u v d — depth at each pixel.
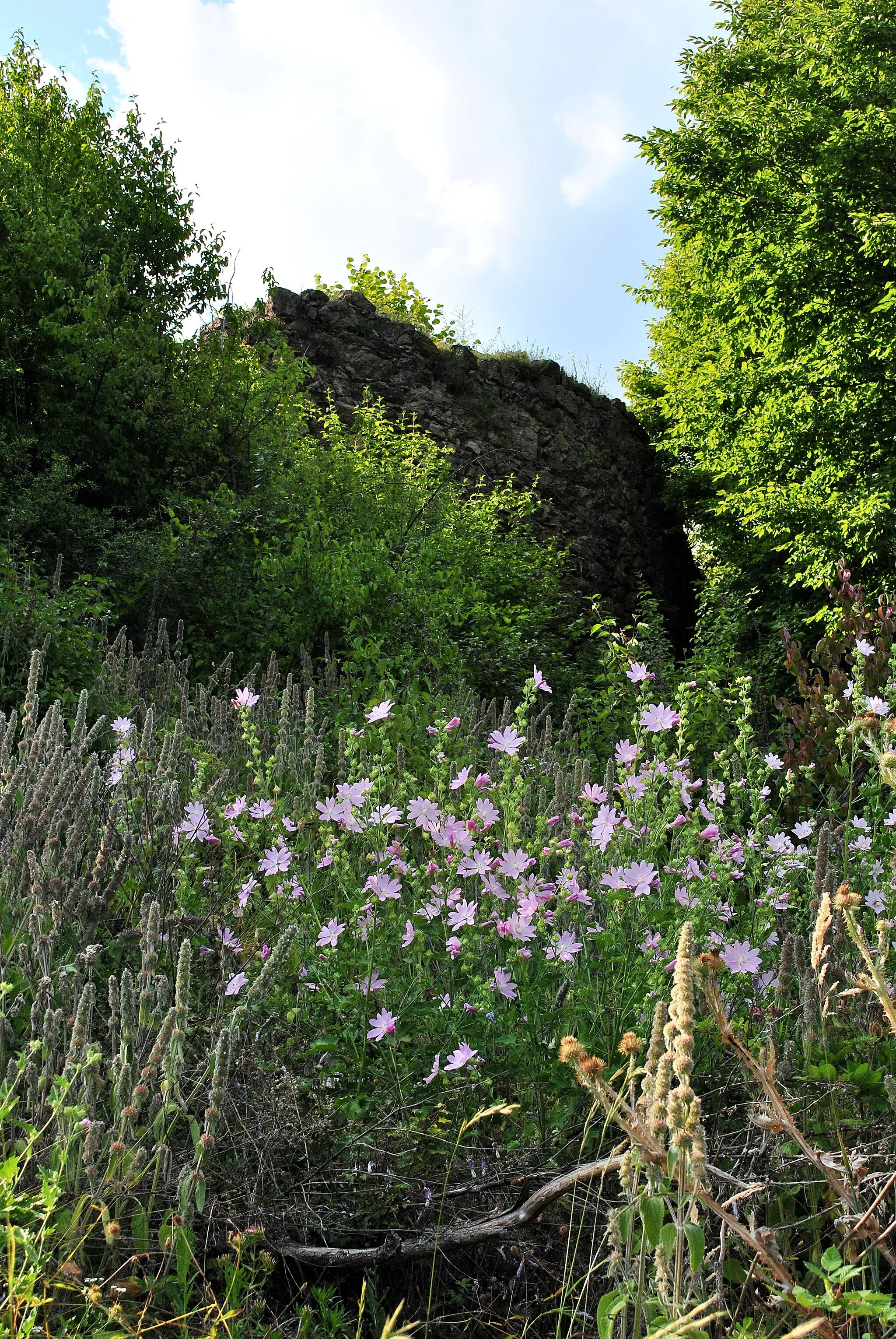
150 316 10.56
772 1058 1.51
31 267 9.72
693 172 11.88
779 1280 1.42
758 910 2.77
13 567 6.10
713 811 2.94
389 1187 2.04
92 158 11.12
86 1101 1.72
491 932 2.56
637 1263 1.39
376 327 15.30
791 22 12.18
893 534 10.70
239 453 10.68
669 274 18.61
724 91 12.34
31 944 2.27
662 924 2.53
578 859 2.85
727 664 10.73
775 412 11.91
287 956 2.33
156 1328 1.63
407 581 8.40
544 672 9.88
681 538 20.14
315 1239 2.05
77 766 2.83
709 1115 2.11
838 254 10.78
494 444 16.05
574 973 2.47
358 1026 2.39
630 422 19.06
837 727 4.72
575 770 3.53
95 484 8.94
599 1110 2.14
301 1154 2.11
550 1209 2.04
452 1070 2.33
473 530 12.37
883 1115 1.89
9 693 4.95
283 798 3.34
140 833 2.84
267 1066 2.15
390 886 2.58
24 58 11.71
